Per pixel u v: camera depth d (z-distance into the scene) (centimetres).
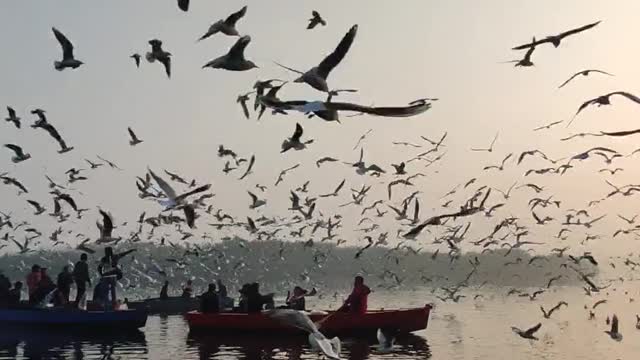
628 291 8294
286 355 2898
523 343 3428
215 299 3488
